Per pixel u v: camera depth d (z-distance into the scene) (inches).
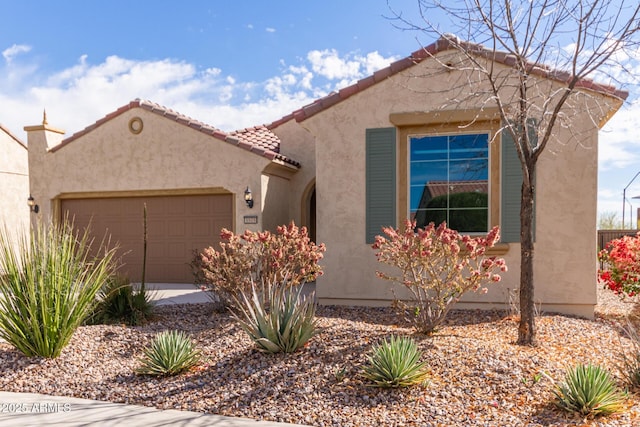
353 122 432.8
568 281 387.2
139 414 207.9
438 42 407.2
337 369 236.5
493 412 196.5
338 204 436.1
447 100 398.6
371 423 192.4
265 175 566.3
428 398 208.5
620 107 372.5
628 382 222.4
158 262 600.7
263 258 373.7
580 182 384.2
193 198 589.3
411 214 430.0
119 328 340.2
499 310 396.8
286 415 202.7
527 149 290.8
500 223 401.4
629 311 431.2
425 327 289.7
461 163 419.5
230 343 289.9
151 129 591.5
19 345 273.1
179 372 252.5
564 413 193.8
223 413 208.1
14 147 813.2
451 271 291.6
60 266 284.8
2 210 784.3
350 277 432.8
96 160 611.2
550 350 271.7
